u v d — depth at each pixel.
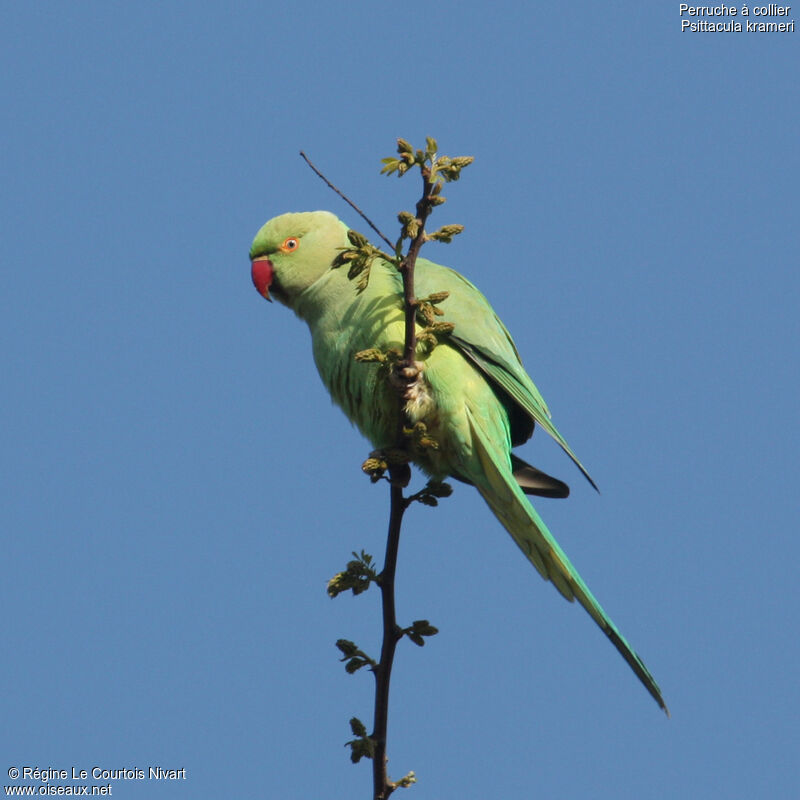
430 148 7.71
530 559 9.80
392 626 8.39
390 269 10.34
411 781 8.34
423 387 9.75
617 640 8.52
